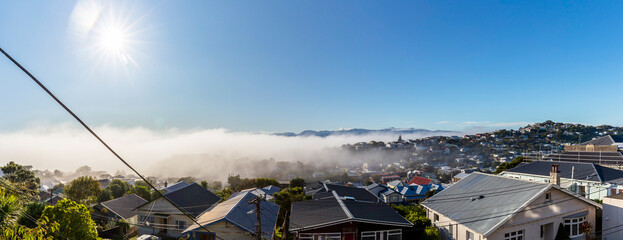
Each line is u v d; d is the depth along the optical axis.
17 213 8.24
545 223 21.44
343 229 23.83
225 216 25.34
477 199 25.73
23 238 8.12
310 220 25.55
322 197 37.88
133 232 32.12
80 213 13.59
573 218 21.95
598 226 24.03
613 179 32.78
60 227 12.78
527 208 20.94
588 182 33.62
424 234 24.69
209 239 24.94
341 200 30.88
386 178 165.75
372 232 24.09
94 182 49.41
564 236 21.33
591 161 50.78
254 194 38.72
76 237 13.20
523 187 23.92
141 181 81.38
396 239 24.47
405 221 25.59
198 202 38.94
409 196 68.50
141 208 32.28
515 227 20.45
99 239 14.45
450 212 25.70
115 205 38.06
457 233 23.33
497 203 23.20
